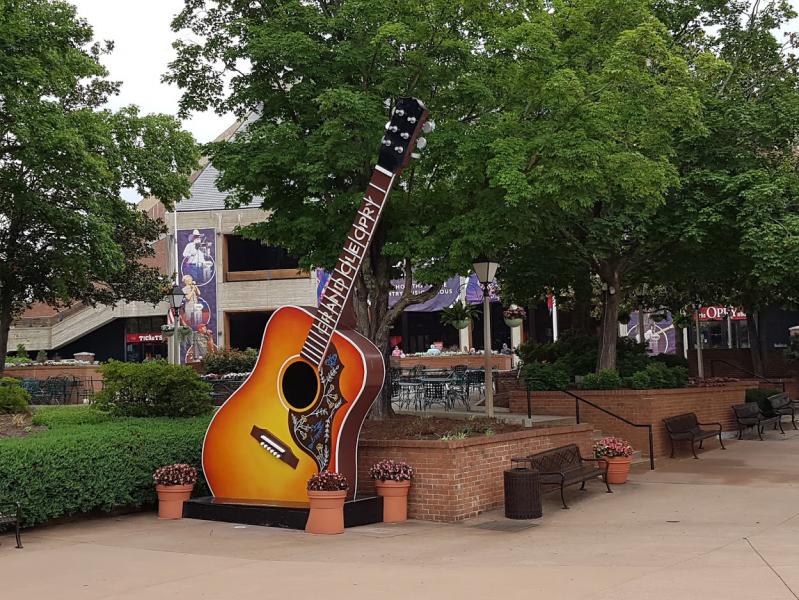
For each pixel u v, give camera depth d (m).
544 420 17.64
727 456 16.92
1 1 15.13
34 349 48.41
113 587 7.70
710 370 31.31
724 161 18.75
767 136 18.50
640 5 14.85
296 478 11.26
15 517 9.70
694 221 18.08
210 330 41.78
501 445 12.30
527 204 12.62
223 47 14.98
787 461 15.90
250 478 11.57
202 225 42.09
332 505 10.32
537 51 12.70
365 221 11.03
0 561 8.93
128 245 26.59
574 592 7.05
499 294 26.47
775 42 21.03
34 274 21.27
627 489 13.29
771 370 30.94
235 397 11.77
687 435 16.92
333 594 7.22
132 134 19.69
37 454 10.48
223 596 7.26
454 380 23.31
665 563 8.15
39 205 18.14
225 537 10.12
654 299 28.16
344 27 13.38
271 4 14.83
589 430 15.01
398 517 11.14
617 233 18.34
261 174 13.22
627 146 14.48
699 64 15.36
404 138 10.95
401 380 24.30
